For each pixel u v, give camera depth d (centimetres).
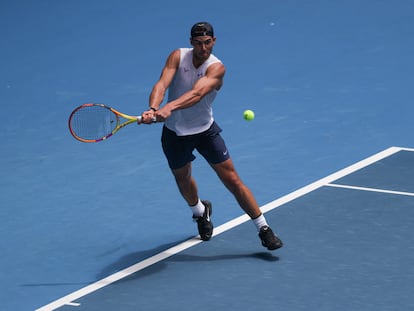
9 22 4616
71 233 2528
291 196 2702
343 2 4575
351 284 2167
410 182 2758
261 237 2331
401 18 4309
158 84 2227
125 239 2481
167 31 4381
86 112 2255
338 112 3381
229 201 2698
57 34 4431
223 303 2098
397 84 3612
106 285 2214
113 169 2978
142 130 3303
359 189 2720
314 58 3941
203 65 2247
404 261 2275
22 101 3669
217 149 2303
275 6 4584
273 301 2098
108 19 4594
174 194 2766
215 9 4616
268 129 3262
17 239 2497
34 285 2236
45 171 2984
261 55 4012
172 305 2097
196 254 2369
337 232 2450
